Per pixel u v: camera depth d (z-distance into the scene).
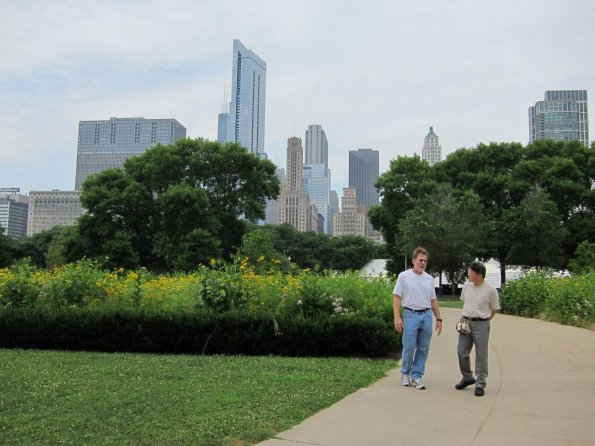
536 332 15.38
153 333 11.74
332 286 12.51
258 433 5.57
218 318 11.57
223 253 58.06
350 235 105.56
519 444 5.36
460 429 5.84
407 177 57.47
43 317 12.23
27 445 5.19
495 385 8.20
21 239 97.94
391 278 15.91
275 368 9.45
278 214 198.50
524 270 43.72
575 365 10.01
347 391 7.62
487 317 7.75
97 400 6.95
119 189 56.47
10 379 8.23
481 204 47.88
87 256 52.78
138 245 54.53
